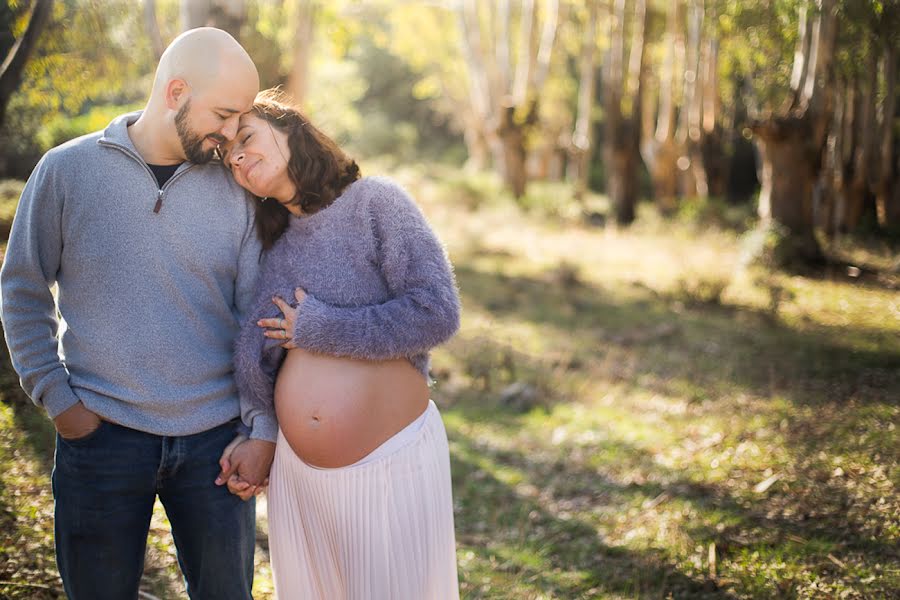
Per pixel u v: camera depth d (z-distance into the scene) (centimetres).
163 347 210
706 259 1392
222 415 219
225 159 216
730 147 2141
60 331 215
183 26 644
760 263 1251
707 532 407
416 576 224
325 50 2116
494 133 2458
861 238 1548
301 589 236
